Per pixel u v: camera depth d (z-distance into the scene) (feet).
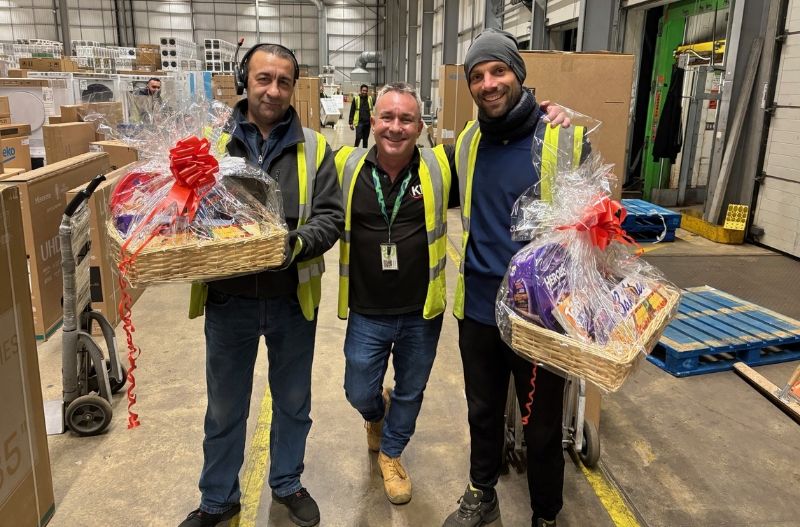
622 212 5.11
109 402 8.86
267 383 10.19
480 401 6.23
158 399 9.56
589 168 5.45
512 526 6.87
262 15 87.86
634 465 7.95
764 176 18.33
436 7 57.77
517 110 5.48
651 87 25.72
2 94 19.58
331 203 5.86
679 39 24.41
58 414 8.80
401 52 76.02
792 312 13.15
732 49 18.56
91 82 22.35
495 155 5.77
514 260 5.13
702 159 25.17
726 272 15.93
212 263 4.59
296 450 6.72
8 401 5.88
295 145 5.78
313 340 6.39
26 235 11.10
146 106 20.65
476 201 5.92
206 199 4.96
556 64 7.34
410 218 6.42
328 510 7.13
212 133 5.74
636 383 10.22
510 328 5.09
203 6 85.92
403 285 6.52
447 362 11.10
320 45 87.61
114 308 12.46
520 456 8.00
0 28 78.54
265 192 5.49
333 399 9.70
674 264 16.65
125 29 83.46
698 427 8.87
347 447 8.40
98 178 8.49
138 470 7.82
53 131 15.90
